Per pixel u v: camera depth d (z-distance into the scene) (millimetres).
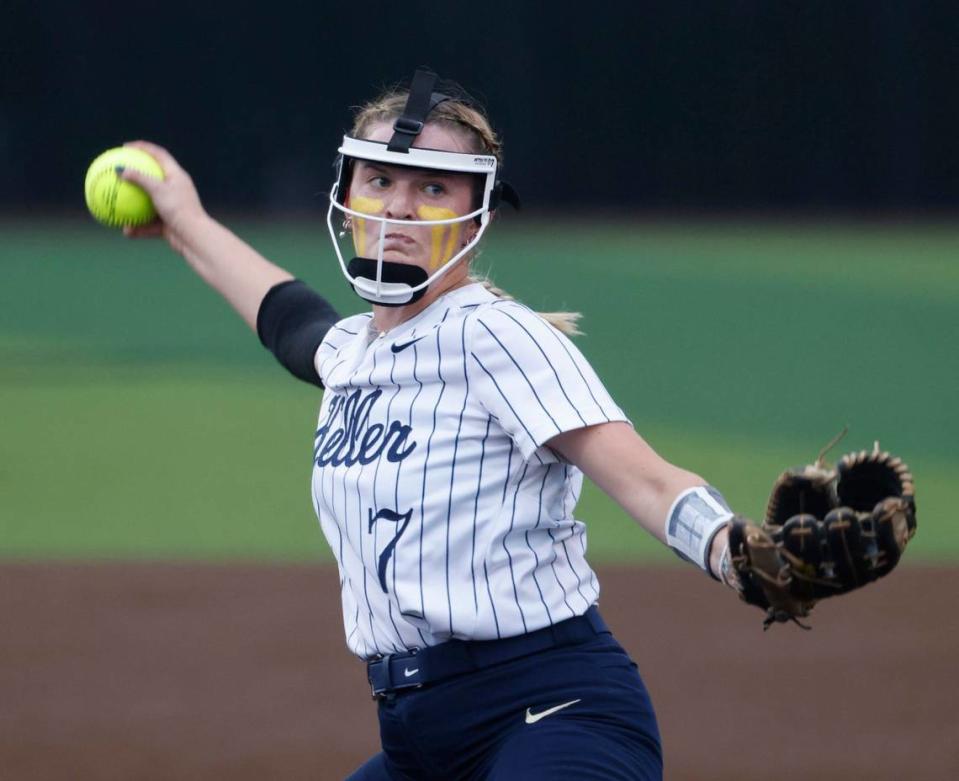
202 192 111875
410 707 10148
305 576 27953
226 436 40375
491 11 112562
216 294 71750
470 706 9938
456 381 9867
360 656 10750
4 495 33938
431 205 10320
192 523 31656
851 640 24453
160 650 23797
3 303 68562
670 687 22094
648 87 116062
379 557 10008
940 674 22672
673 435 39594
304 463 37250
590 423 9406
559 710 9836
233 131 111250
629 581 27781
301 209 111562
